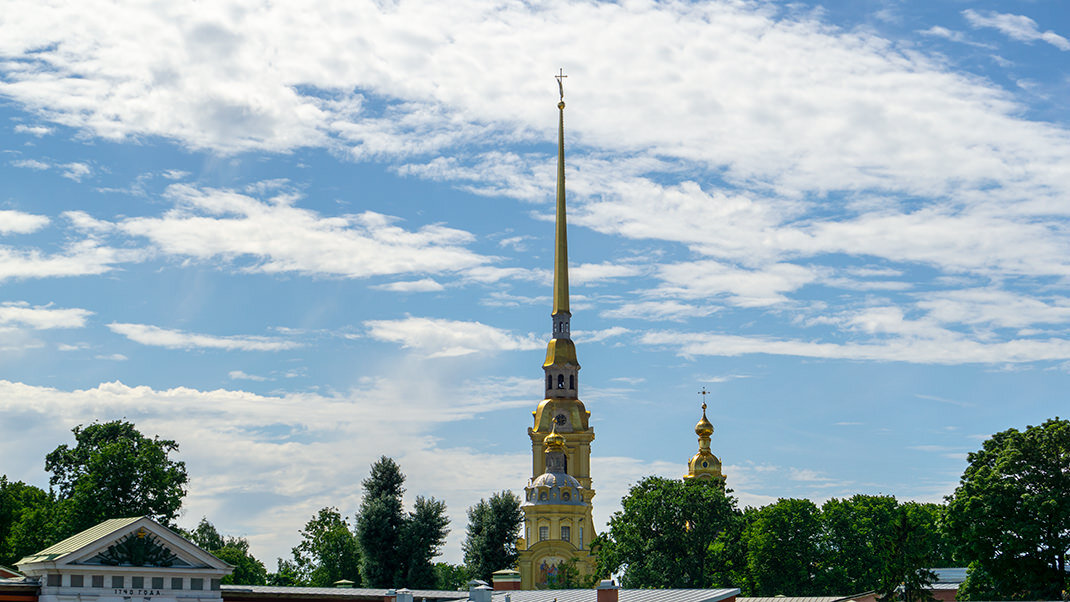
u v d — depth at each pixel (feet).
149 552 331.77
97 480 511.40
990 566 399.85
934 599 464.24
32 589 323.57
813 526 586.04
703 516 645.92
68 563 320.50
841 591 572.92
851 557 578.25
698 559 642.22
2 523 512.22
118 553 328.29
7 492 517.55
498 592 344.90
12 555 498.28
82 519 501.97
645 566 627.87
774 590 580.71
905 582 468.75
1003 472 408.05
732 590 287.07
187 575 337.72
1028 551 392.47
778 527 585.63
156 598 332.39
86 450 581.53
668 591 292.61
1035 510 390.21
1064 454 401.90
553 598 316.40
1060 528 393.29
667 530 649.20
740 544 632.38
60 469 581.53
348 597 367.25
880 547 565.53
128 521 331.98
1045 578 391.24
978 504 400.47
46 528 506.07
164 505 518.78
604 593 277.64
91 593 323.98
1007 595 396.57
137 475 515.91
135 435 596.29
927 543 562.25
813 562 584.40
